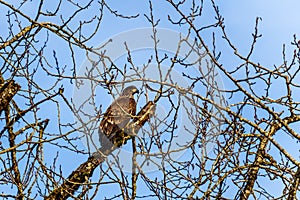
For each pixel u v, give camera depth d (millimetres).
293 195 13406
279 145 13383
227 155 13609
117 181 13734
